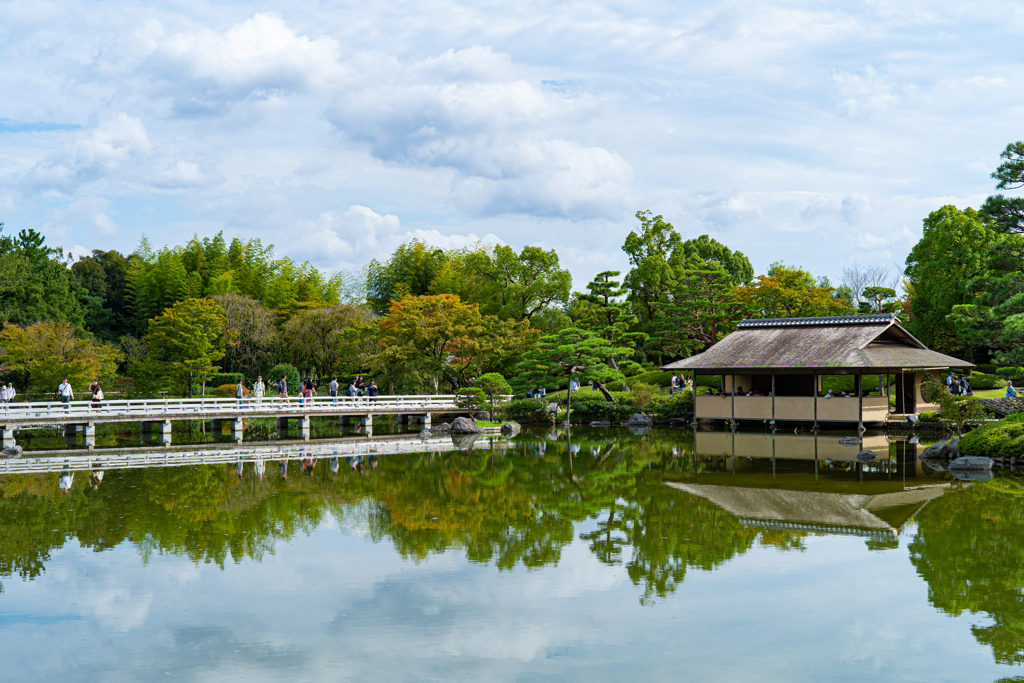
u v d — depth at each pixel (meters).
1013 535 16.66
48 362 44.34
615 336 52.47
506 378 54.09
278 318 62.50
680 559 15.12
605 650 10.66
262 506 20.48
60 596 13.05
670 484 23.53
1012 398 34.41
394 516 19.23
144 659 10.48
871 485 22.77
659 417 43.50
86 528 17.91
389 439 38.47
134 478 25.22
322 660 10.40
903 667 10.08
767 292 56.28
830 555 15.27
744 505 20.14
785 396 38.59
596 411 45.44
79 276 71.69
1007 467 25.84
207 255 69.00
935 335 50.62
